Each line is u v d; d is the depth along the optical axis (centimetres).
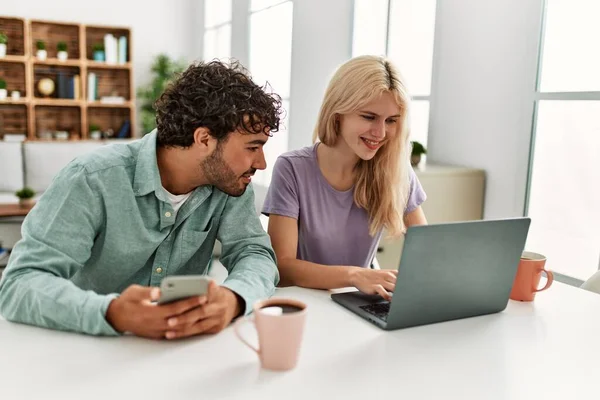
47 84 572
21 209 386
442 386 85
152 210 122
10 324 103
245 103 112
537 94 244
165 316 95
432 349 99
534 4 242
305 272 133
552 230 248
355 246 157
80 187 113
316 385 84
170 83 121
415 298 107
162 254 127
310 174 152
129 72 603
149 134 127
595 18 223
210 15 600
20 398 77
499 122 264
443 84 299
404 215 167
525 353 99
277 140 458
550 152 245
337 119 147
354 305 118
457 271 109
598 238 229
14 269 107
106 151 121
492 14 264
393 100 142
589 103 227
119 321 97
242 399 79
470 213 274
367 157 144
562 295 134
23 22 561
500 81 262
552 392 85
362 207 155
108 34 595
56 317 99
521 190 255
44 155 505
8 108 574
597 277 149
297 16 414
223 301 102
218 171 117
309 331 105
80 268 121
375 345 100
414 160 283
